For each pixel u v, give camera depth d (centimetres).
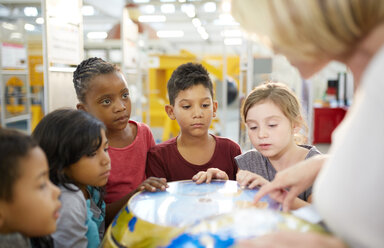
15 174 59
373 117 39
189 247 46
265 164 117
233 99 716
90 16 856
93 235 93
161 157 137
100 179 93
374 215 38
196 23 854
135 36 548
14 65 522
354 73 49
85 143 88
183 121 129
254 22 49
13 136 62
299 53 49
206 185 90
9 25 508
